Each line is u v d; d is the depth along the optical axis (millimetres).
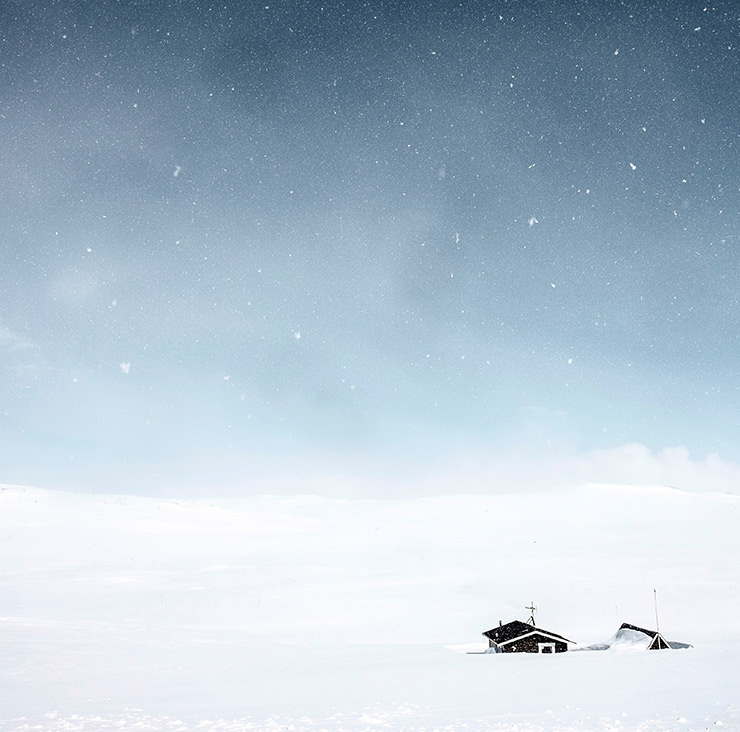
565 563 84250
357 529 132500
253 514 149250
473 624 50156
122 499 144625
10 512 119625
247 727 15289
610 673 24578
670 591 64250
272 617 52406
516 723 14453
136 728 15422
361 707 18359
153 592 61375
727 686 19406
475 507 180125
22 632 39031
